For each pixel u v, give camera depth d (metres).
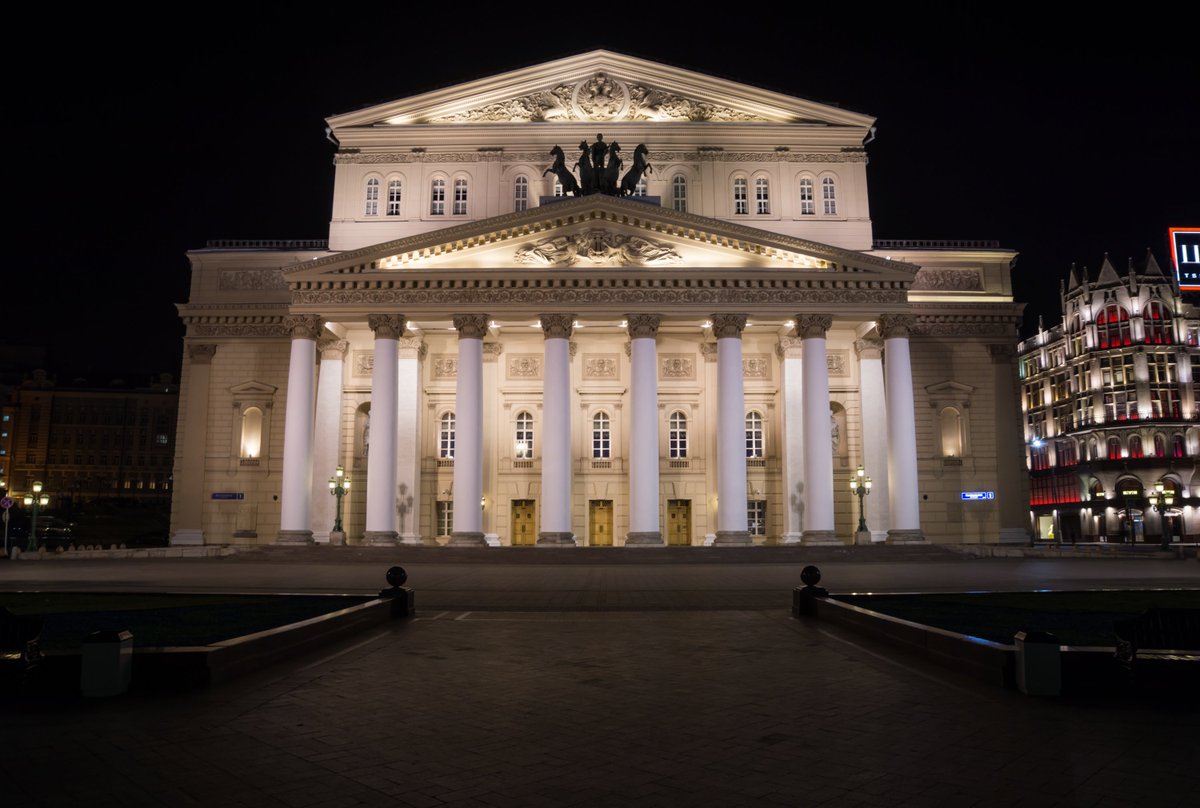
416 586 27.56
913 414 44.44
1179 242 41.59
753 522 52.16
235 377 52.62
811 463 43.84
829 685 11.30
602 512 52.47
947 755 8.01
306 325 44.91
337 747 8.26
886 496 50.09
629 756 8.00
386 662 13.16
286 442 44.00
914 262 53.34
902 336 44.88
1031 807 6.62
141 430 124.00
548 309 44.66
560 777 7.36
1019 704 10.10
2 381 122.69
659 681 11.63
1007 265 53.53
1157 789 7.03
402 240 44.97
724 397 44.19
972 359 52.94
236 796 6.86
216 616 17.17
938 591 24.20
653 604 22.23
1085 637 14.05
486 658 13.58
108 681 10.37
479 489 43.72
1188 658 10.26
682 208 51.97
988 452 52.19
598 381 53.38
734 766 7.68
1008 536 51.47
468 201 51.94
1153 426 87.25
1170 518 85.69
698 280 44.81
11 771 7.46
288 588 25.98
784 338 51.41
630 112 52.81
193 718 9.35
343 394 52.19
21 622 10.38
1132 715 9.53
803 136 52.78
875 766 7.67
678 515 52.62
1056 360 99.25
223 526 51.34
